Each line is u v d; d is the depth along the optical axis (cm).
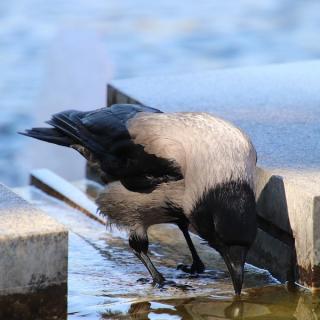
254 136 1173
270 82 1431
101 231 1196
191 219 977
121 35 2908
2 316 876
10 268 870
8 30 2891
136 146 1025
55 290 891
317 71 1491
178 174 987
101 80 1927
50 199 1350
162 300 975
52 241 880
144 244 1045
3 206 934
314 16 3219
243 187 941
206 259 1103
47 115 1920
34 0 3312
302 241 996
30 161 1902
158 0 3425
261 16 3228
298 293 997
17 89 2395
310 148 1129
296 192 998
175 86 1426
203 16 3206
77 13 3152
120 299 975
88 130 1102
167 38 2908
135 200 1030
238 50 2806
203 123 996
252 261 1081
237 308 959
